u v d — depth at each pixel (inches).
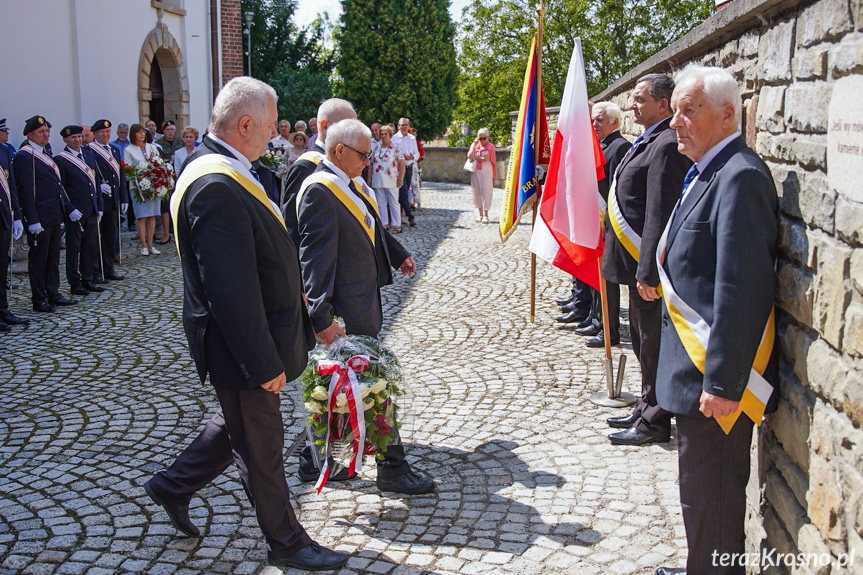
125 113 511.5
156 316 292.4
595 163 195.9
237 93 114.4
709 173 103.5
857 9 80.0
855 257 79.4
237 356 110.3
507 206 227.3
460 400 199.8
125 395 205.3
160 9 551.2
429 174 974.4
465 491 149.6
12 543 130.0
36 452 168.1
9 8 410.0
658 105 176.9
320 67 1256.8
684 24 1082.1
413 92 1147.3
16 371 225.1
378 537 133.0
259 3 1172.5
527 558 124.7
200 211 108.6
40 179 295.9
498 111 1194.6
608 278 185.0
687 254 104.4
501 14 1154.0
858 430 79.0
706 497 107.7
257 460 118.3
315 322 139.2
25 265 369.4
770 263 97.2
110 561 125.0
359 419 135.3
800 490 96.3
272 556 123.0
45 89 436.8
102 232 354.6
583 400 198.5
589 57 1106.1
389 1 1138.7
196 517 139.9
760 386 100.9
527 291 331.3
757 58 121.8
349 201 146.2
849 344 80.6
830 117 85.9
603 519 137.1
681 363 106.8
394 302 314.0
